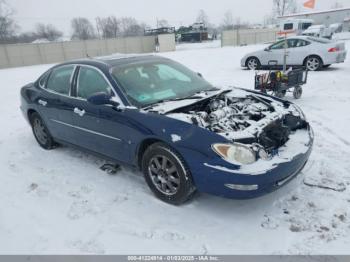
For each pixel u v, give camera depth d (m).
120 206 3.32
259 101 3.97
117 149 3.63
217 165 2.74
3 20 58.28
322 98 7.15
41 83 4.83
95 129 3.79
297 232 2.76
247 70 12.47
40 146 5.24
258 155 2.81
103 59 4.16
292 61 11.59
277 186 2.84
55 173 4.19
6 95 10.91
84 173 4.12
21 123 6.88
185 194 3.09
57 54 35.38
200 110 3.62
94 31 74.81
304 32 27.17
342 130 5.03
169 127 3.01
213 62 16.50
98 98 3.39
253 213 3.06
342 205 3.06
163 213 3.15
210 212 3.12
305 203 3.13
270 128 3.18
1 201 3.62
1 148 5.32
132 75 3.82
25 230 3.06
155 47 41.38
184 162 2.99
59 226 3.08
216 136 2.82
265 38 41.97
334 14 37.06
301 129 3.53
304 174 3.63
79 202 3.46
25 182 4.02
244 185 2.67
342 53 11.11
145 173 3.40
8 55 32.03
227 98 4.00
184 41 56.56
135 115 3.27
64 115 4.22
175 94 3.78
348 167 3.77
